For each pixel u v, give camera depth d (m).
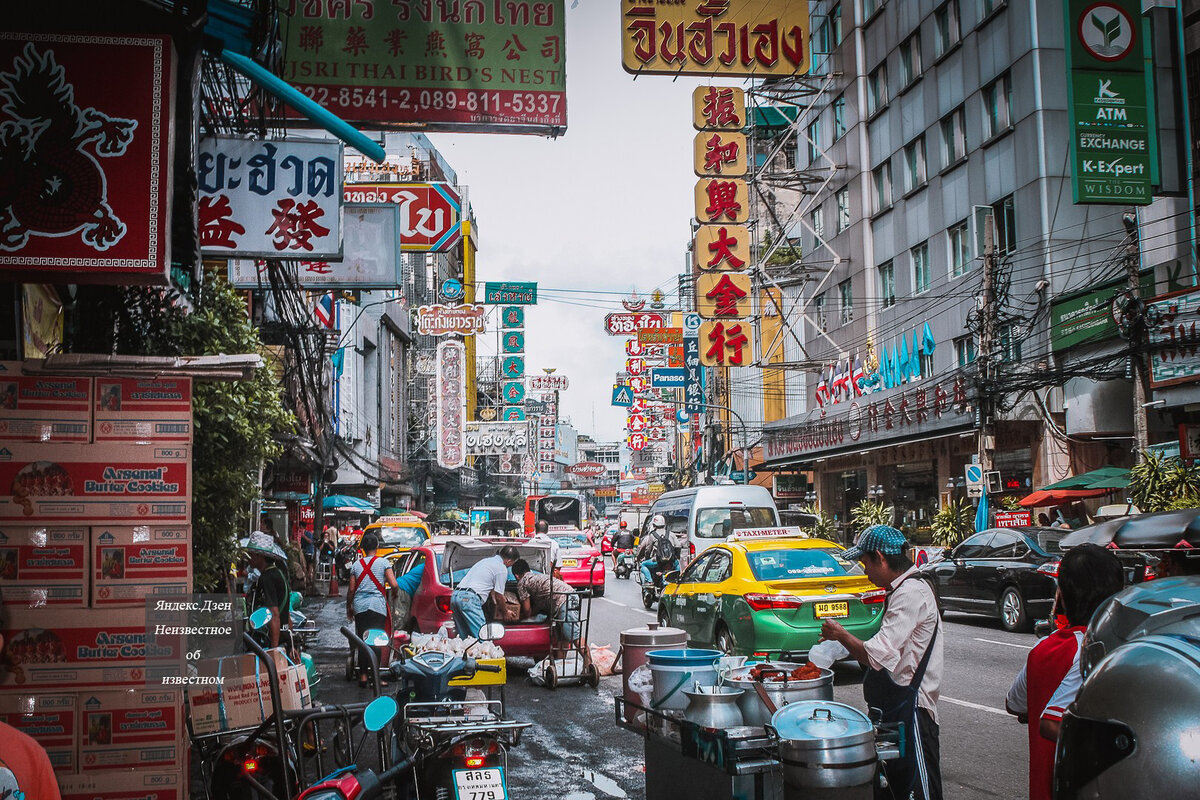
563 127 10.25
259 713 5.34
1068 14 18.61
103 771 5.19
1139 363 18.58
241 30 5.73
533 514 43.47
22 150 5.09
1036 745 3.85
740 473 50.31
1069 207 24.72
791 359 46.31
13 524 5.32
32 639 5.26
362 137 6.25
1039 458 23.98
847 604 10.61
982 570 16.12
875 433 29.89
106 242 5.09
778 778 4.18
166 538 5.45
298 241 8.58
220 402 9.15
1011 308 24.53
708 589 11.62
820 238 37.91
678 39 19.06
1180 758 2.49
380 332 51.62
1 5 5.12
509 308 61.06
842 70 37.28
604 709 9.73
